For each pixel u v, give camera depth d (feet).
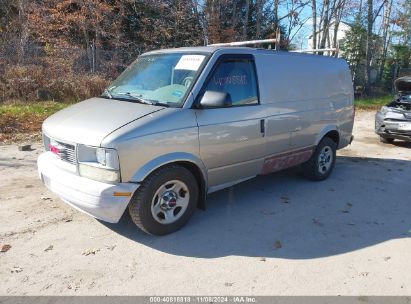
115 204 12.41
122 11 57.93
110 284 11.23
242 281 11.62
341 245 14.10
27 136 28.60
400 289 11.54
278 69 17.78
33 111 36.14
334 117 21.36
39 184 18.78
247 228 15.12
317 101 19.95
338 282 11.76
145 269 12.03
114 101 15.10
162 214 13.92
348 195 19.44
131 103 14.60
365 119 48.42
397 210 17.72
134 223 14.44
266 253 13.29
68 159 13.41
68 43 52.26
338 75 21.76
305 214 16.76
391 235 15.08
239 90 15.92
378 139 35.14
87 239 13.66
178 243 13.69
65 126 13.58
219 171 15.42
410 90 33.14
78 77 44.57
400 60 98.89
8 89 40.93
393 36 103.91
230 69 15.61
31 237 13.65
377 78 91.35
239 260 12.77
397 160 27.32
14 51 45.47
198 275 11.84
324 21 73.31
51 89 43.06
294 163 19.38
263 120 16.70
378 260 13.14
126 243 13.51
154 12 63.52
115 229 14.47
